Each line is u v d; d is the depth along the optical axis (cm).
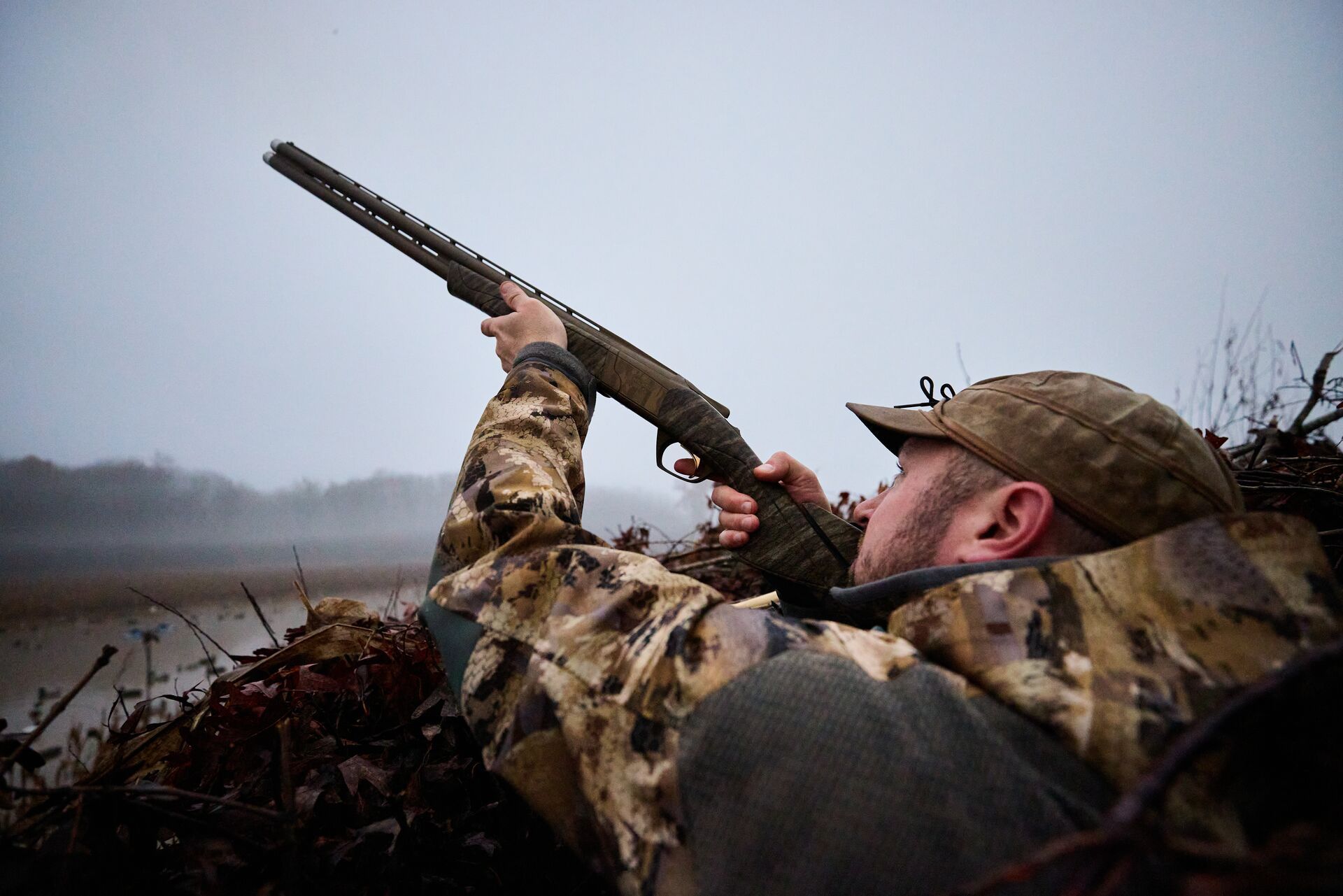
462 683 102
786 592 194
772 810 73
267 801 131
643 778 82
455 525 121
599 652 92
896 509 124
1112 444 104
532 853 137
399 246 270
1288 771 63
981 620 85
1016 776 70
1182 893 47
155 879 106
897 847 68
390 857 126
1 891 92
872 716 76
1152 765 68
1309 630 76
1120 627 81
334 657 166
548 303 236
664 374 213
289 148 285
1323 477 219
